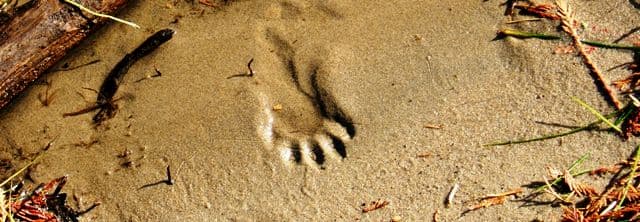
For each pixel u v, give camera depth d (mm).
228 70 2652
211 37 2717
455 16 2648
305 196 2443
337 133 2523
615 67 2490
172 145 2561
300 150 2518
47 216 2498
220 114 2582
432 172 2426
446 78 2551
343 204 2416
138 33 2756
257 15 2744
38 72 2646
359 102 2547
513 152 2424
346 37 2662
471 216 2350
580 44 2525
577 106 2451
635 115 2400
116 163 2562
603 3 2598
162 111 2609
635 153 2361
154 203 2492
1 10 2773
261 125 2561
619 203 2295
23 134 2641
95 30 2748
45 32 2568
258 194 2467
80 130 2627
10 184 2574
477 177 2402
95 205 2516
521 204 2346
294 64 2641
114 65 2705
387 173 2439
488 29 2615
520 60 2547
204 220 2451
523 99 2488
